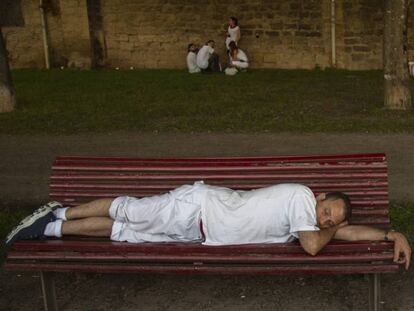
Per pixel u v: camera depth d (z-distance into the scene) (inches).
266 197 156.7
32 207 247.4
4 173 295.9
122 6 733.3
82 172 186.5
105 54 753.0
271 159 181.3
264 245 154.1
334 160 176.2
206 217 158.2
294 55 684.1
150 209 162.9
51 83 617.0
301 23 671.1
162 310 168.1
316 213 152.2
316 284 177.8
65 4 730.2
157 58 739.4
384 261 147.2
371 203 171.6
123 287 181.8
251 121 390.0
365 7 633.6
